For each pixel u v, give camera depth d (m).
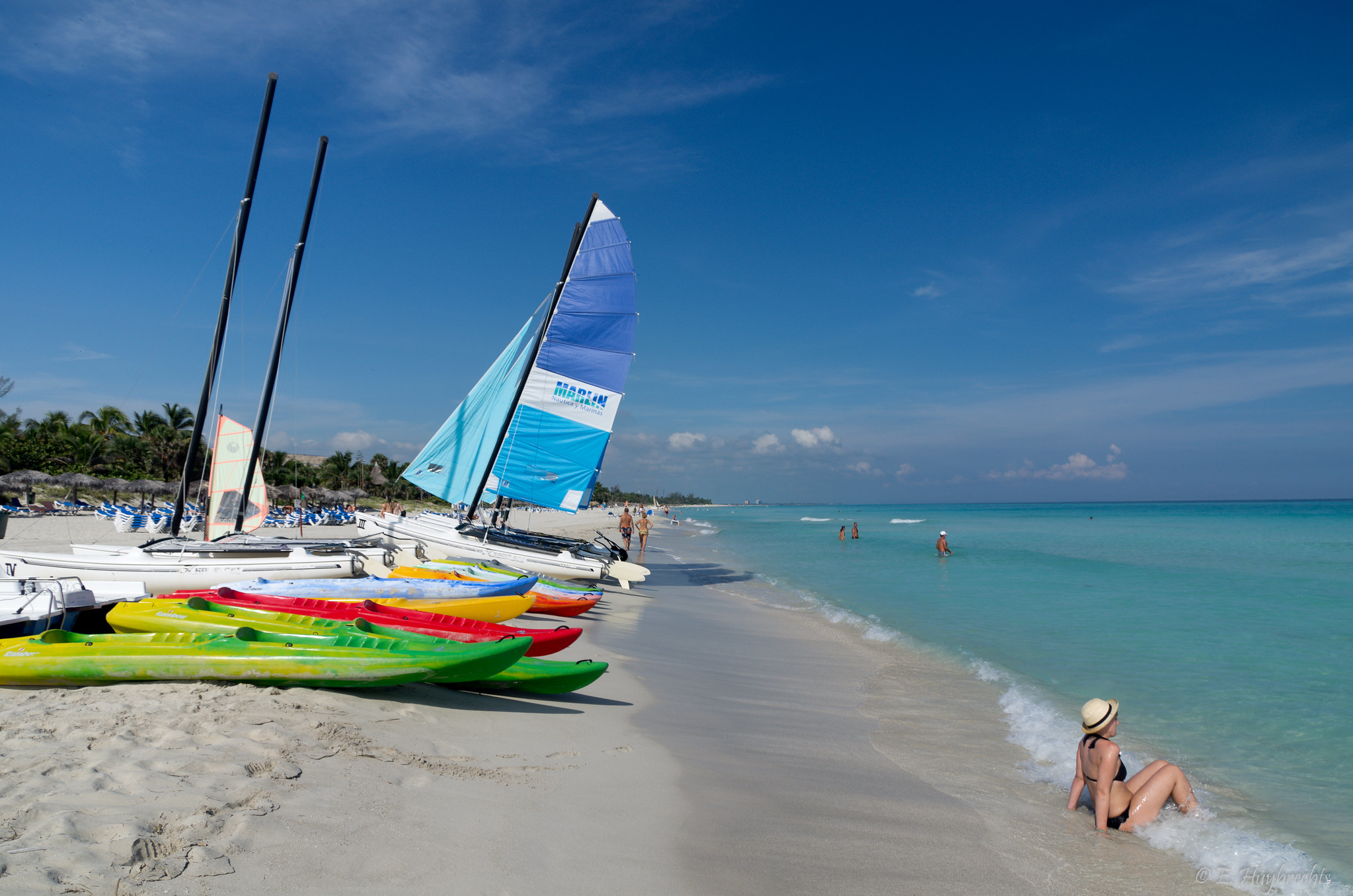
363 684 6.65
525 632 8.48
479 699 7.30
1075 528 64.19
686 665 10.81
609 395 20.89
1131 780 5.67
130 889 3.16
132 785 4.14
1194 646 12.55
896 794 6.00
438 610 11.29
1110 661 11.38
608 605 16.92
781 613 16.89
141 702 5.75
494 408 20.61
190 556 12.88
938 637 13.55
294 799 4.27
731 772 6.11
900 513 156.88
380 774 4.86
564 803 4.94
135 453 64.19
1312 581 22.19
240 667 6.57
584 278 20.59
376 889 3.51
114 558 12.70
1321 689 9.67
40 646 6.75
